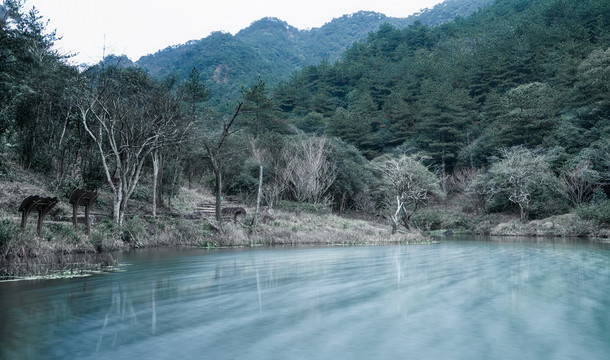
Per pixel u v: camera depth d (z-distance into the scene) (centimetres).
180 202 2880
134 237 1823
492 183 4588
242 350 428
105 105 2052
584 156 4222
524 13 11081
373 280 895
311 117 7825
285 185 3512
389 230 3256
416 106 7588
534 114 5122
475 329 505
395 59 11975
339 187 4031
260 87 5412
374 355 414
